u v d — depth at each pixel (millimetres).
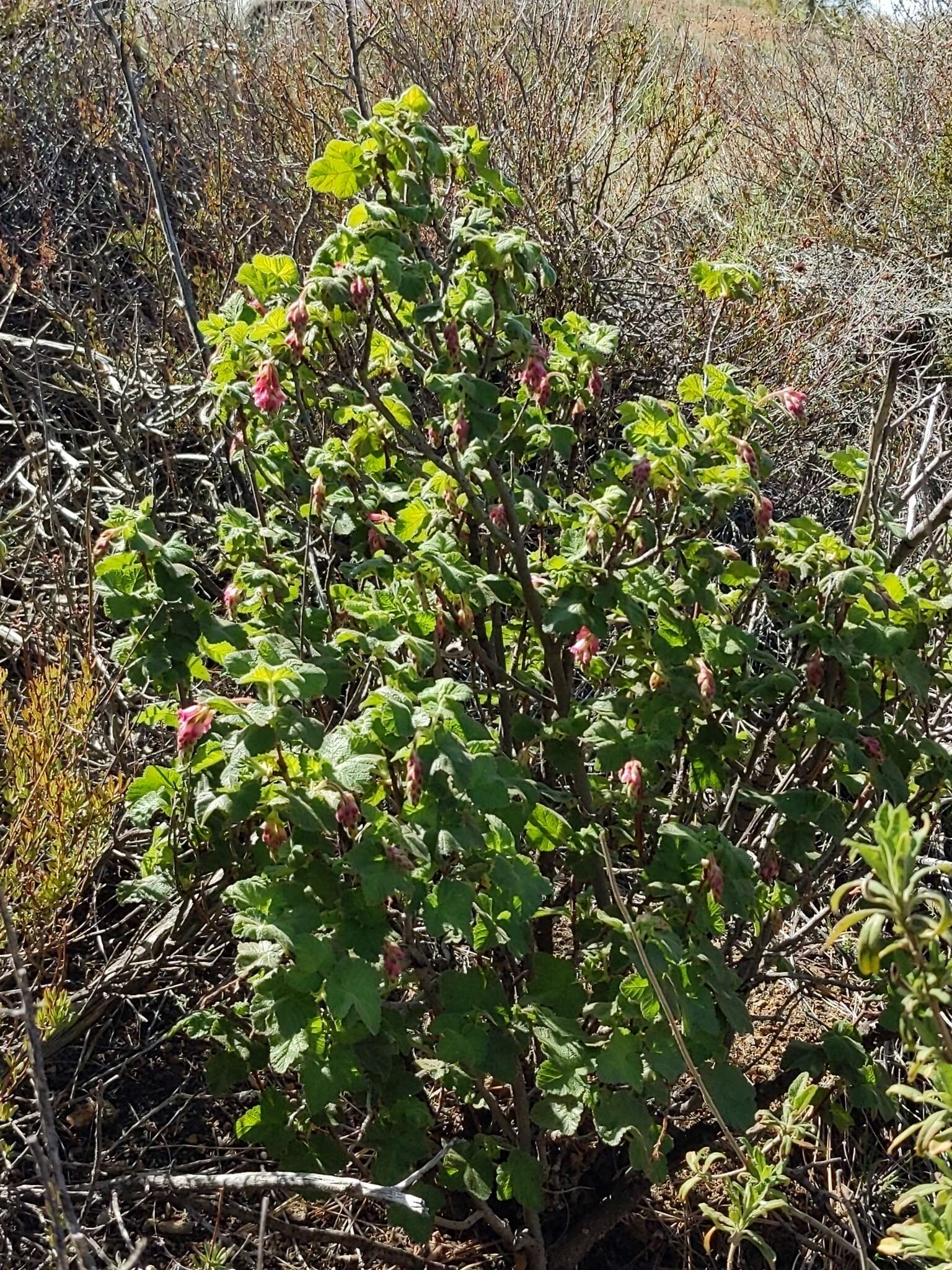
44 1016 2145
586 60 6129
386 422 2617
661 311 5328
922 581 2650
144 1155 2621
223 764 2258
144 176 5207
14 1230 2314
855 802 2990
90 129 5117
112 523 2221
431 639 2445
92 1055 2799
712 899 2227
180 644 2166
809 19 10703
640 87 6375
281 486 2727
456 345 2340
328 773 1904
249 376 2566
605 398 4602
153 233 4758
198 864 2363
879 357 5609
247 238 4633
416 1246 2611
